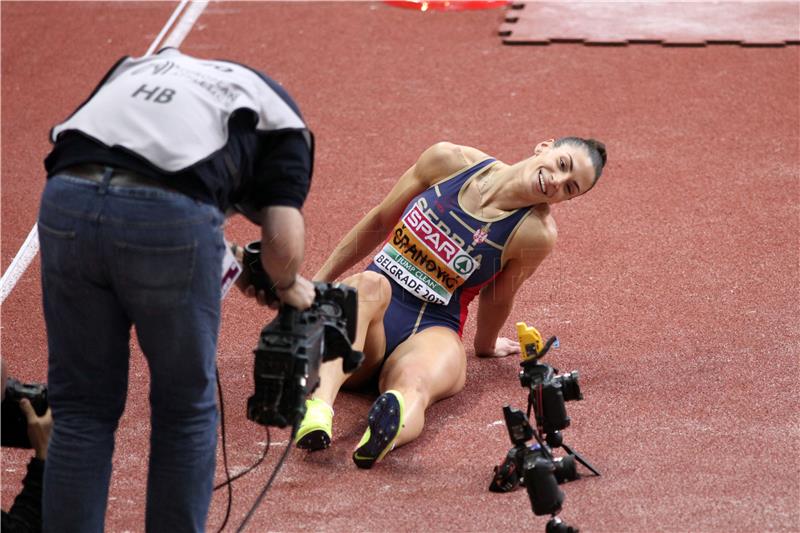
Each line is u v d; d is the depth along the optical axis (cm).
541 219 1584
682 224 2145
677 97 2755
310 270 1989
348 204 2262
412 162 2456
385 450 1412
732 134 2552
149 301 1089
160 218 1069
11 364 1742
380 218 1688
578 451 1460
